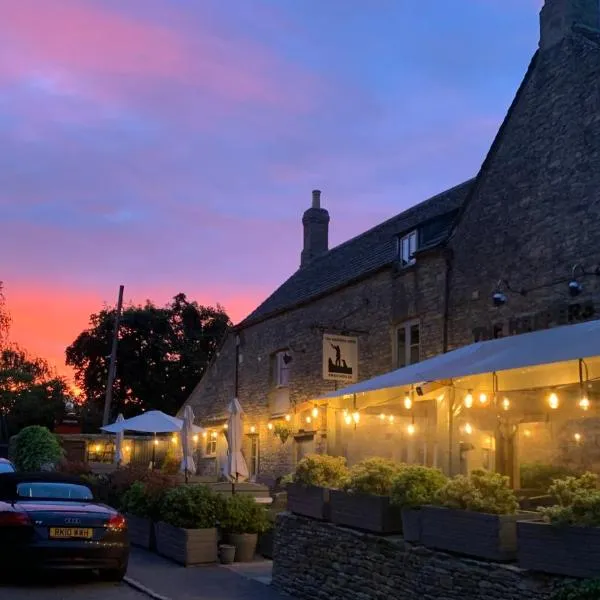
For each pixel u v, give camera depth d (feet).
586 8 45.73
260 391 79.36
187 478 54.08
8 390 132.57
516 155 46.47
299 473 31.60
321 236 96.12
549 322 41.45
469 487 22.68
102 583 33.17
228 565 38.27
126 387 141.28
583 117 41.98
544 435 40.14
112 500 51.75
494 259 46.60
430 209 68.33
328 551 28.96
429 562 23.34
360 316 60.90
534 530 19.71
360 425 45.14
